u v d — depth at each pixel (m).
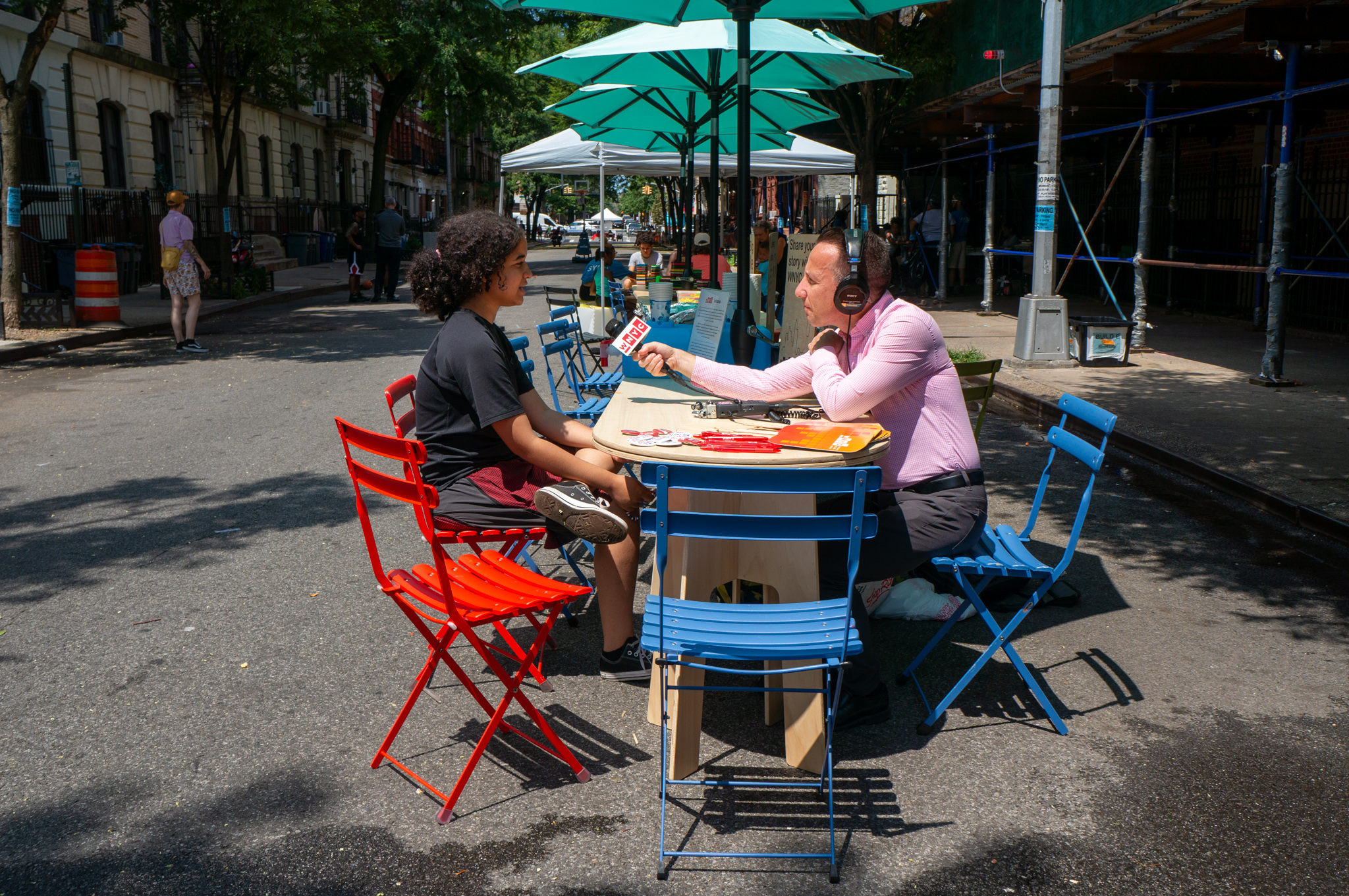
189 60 23.06
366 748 3.53
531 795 3.24
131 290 21.39
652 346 4.09
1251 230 15.91
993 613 4.72
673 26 5.70
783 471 2.81
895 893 2.75
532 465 3.86
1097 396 9.32
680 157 11.53
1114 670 4.12
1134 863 2.86
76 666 4.17
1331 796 3.19
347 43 21.73
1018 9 13.80
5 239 13.92
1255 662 4.17
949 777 3.33
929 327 3.70
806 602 3.35
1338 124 14.84
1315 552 5.48
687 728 3.31
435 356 3.77
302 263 34.47
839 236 3.79
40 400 10.02
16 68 20.22
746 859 2.90
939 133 19.86
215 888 2.76
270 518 6.15
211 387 10.72
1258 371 10.62
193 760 3.45
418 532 5.90
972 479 3.75
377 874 2.83
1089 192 21.17
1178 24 10.51
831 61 6.93
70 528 5.99
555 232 78.69
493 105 36.69
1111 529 5.89
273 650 4.32
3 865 2.87
